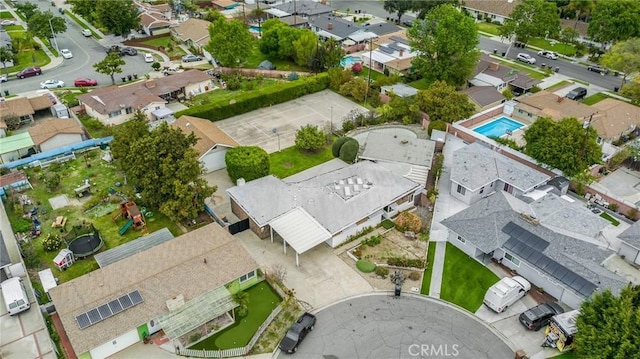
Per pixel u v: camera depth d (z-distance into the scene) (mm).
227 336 43625
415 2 130125
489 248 50031
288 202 55906
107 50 110562
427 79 93875
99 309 42062
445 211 60094
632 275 50938
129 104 80188
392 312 45906
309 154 71938
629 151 67938
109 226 57000
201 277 45969
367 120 80438
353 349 42312
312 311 46000
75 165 69125
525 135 67188
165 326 41406
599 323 38875
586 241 49594
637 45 90188
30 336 43438
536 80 93812
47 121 75375
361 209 55125
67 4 148625
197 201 55656
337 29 118750
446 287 48656
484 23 134500
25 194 62594
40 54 108500
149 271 46094
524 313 44031
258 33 123312
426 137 75938
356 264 51375
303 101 90125
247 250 53250
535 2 107562
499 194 56969
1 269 49094
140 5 136250
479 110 84500
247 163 61938
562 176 63188
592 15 107250
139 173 56062
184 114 78625
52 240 52750
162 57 108938
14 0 152875
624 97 90562
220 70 100750
